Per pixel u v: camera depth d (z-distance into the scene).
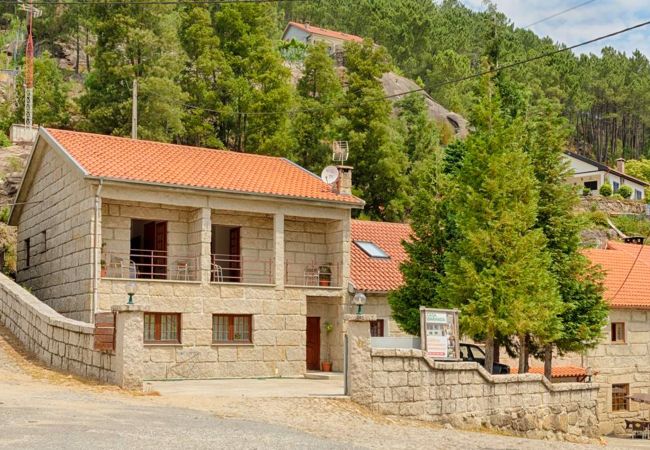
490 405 22.88
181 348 28.06
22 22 96.75
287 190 31.12
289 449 13.46
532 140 31.97
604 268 40.41
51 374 21.52
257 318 29.73
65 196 30.16
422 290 29.47
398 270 33.06
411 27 123.25
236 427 15.43
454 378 21.98
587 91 135.12
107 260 28.58
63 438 12.46
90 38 93.75
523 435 23.66
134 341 19.56
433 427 20.81
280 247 30.58
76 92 78.31
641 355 38.47
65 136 31.12
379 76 55.97
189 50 58.78
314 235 32.94
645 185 95.94
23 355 24.20
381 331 32.91
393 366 20.80
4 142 51.62
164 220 29.78
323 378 28.88
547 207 30.78
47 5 92.31
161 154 31.88
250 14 59.81
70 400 17.08
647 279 40.50
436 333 22.20
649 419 37.97
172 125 53.38
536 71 124.88
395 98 82.69
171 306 28.08
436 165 30.84
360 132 54.47
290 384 26.30
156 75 53.16
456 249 28.14
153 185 27.94
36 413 14.77
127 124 52.44
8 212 41.34
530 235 26.77
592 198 80.00
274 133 55.16
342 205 31.81
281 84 56.72
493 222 26.88
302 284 32.31
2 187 42.34
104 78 53.88
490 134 28.64
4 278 29.77
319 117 56.53
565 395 25.31
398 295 30.00
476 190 27.94
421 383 21.23
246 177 31.59
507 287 26.31
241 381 27.48
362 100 54.78
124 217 29.03
